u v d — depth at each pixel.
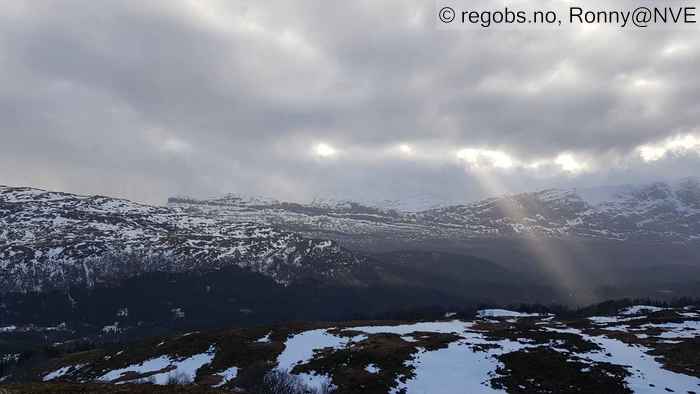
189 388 49.22
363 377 75.44
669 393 61.62
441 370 75.62
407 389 69.88
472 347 85.12
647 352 79.69
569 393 63.88
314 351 92.94
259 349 98.00
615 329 106.00
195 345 108.69
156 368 100.19
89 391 45.78
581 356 77.50
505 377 70.94
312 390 72.44
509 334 96.81
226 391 49.59
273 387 74.62
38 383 51.47
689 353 77.62
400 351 85.88
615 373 68.69
